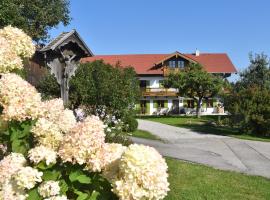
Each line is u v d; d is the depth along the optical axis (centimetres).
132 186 286
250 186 1098
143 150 295
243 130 2877
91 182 317
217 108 6162
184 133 2784
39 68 1967
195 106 6425
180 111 6431
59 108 366
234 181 1147
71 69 1495
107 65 2355
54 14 4791
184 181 1101
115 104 2102
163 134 2655
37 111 354
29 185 301
